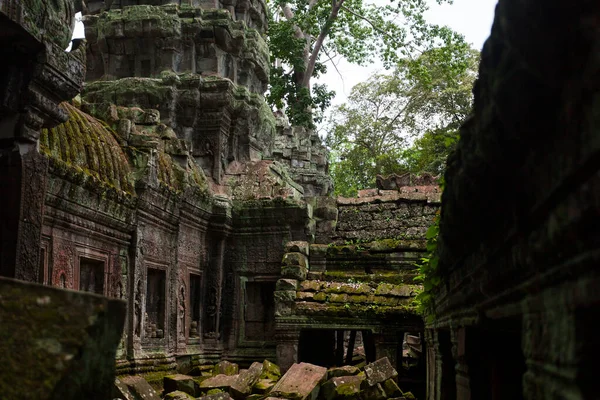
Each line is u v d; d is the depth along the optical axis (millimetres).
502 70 2111
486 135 2426
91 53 18625
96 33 18297
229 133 18000
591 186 1640
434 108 37781
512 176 2484
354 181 41406
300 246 15969
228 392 12891
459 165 3162
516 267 2611
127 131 13570
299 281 15438
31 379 2285
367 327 14359
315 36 31625
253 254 17031
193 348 15773
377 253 16453
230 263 17109
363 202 17734
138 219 13188
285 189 17266
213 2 18719
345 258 16562
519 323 3492
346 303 14531
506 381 4691
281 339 14758
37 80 7500
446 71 30922
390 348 14211
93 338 2398
